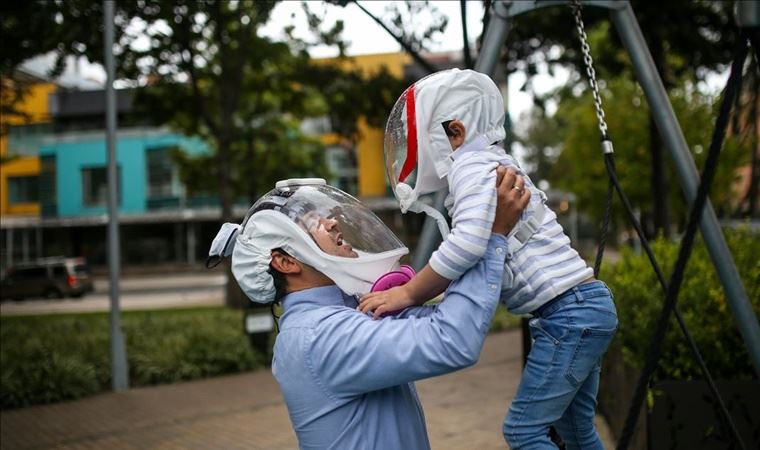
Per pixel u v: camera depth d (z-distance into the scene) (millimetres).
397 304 1793
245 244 1971
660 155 9812
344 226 1969
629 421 1771
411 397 1961
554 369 2080
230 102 14070
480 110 1964
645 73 3664
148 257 41781
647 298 4949
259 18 9969
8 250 40156
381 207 36156
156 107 14570
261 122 20531
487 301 1722
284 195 2014
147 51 11922
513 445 2148
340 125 14844
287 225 1914
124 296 27297
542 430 2111
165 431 6445
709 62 10039
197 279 35125
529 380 2133
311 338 1813
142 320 12438
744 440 3973
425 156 1945
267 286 1969
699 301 4684
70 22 9906
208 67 13977
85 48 10516
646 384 1792
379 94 13586
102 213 38312
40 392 7684
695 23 9438
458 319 1702
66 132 38375
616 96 21250
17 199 38875
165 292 28500
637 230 2656
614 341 5262
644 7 8734
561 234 2152
